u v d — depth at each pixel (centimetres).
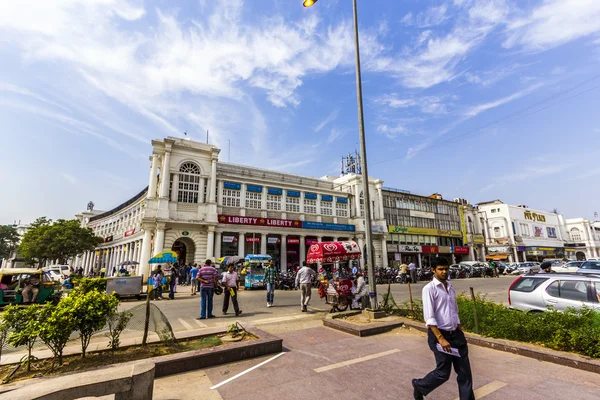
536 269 3178
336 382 432
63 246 3659
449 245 4700
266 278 1235
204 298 966
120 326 565
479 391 399
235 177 3042
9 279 1292
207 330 661
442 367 332
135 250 3222
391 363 505
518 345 549
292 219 3291
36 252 3619
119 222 4203
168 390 411
